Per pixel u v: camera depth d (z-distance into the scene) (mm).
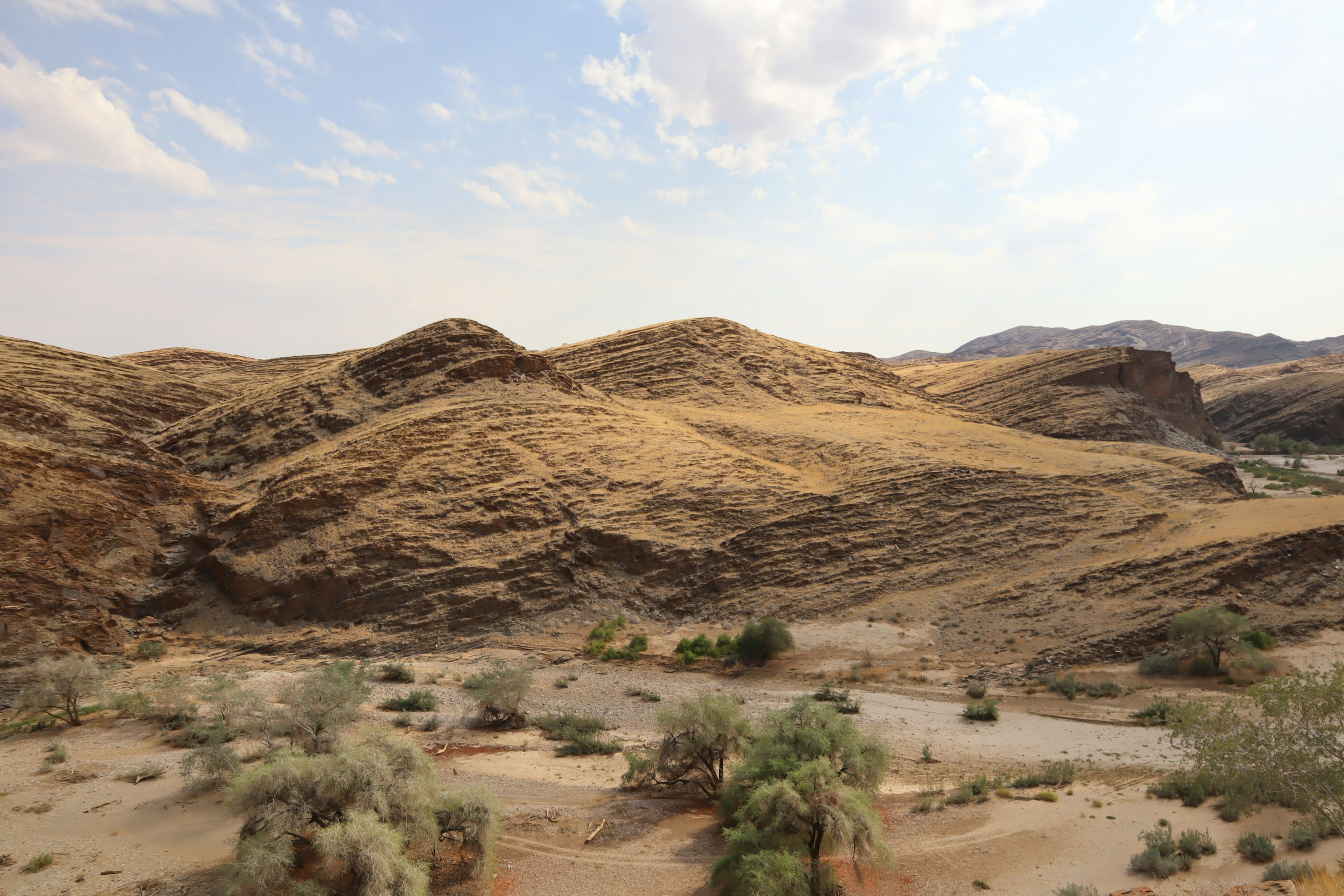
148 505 37875
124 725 20719
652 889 12359
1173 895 11188
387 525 38000
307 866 11898
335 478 39688
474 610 35188
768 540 39219
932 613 34094
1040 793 16531
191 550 37125
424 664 30797
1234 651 27266
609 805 16344
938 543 38969
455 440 44906
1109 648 29156
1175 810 15148
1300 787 12617
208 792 15500
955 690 27328
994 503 41344
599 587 37250
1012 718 23781
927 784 17969
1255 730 13492
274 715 17516
